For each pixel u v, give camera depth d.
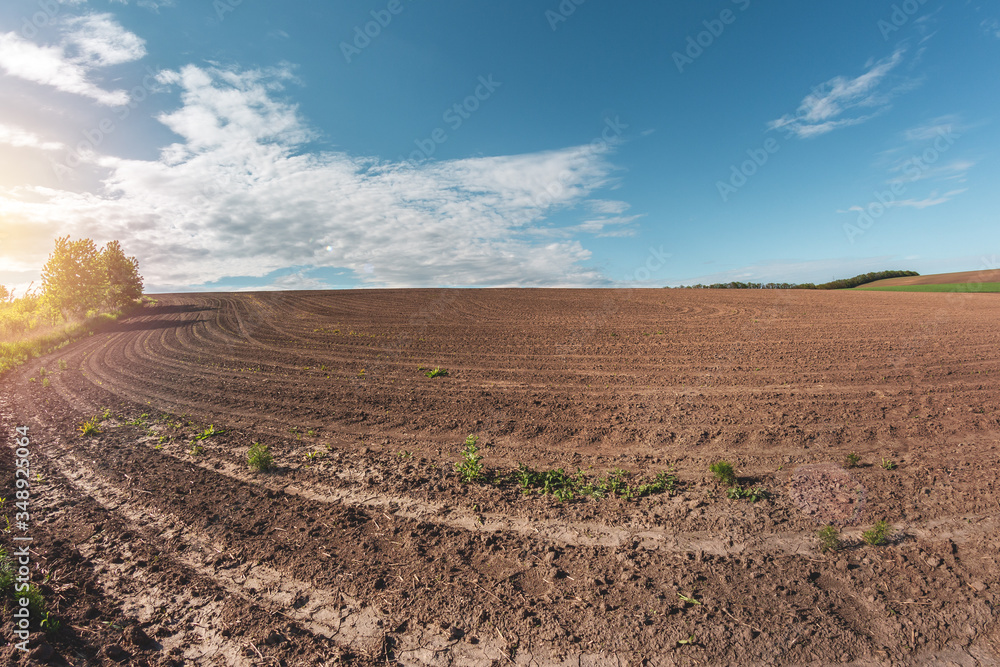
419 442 7.21
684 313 25.84
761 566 3.84
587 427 7.54
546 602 3.52
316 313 29.77
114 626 3.42
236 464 6.53
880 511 4.59
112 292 34.50
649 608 3.39
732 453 6.36
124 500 5.50
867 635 3.07
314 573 3.98
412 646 3.15
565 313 27.12
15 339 22.97
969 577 3.58
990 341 14.38
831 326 19.02
